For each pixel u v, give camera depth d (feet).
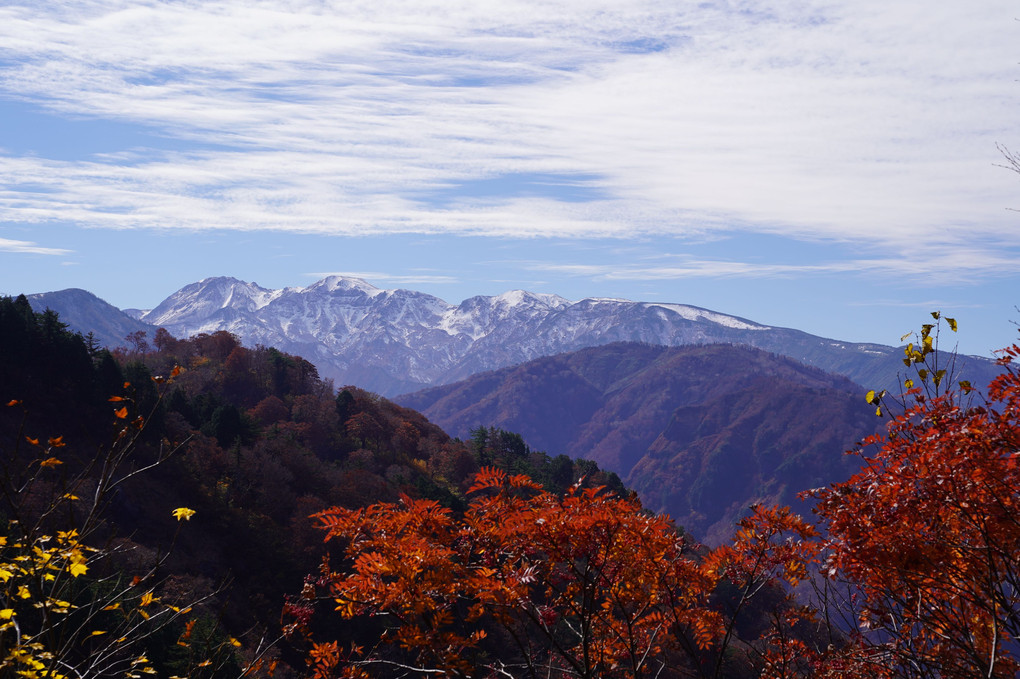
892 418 19.15
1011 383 17.54
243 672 19.79
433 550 19.97
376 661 20.30
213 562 206.08
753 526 21.06
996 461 16.40
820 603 20.26
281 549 220.84
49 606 15.56
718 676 21.58
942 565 17.22
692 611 22.93
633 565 21.07
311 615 20.45
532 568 20.07
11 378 243.60
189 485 233.76
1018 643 16.11
